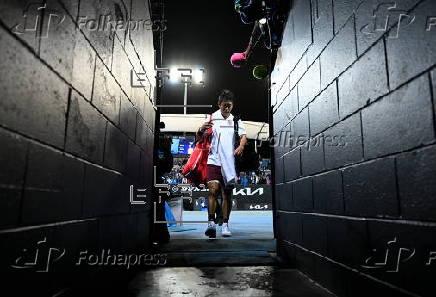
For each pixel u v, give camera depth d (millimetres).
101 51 1352
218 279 1843
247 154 3449
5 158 696
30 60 796
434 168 834
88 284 1235
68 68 1027
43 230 881
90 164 1246
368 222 1188
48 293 916
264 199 9938
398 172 998
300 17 2000
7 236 711
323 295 1518
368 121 1181
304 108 1921
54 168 944
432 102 838
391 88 1030
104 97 1398
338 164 1447
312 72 1779
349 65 1326
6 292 710
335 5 1466
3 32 682
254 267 2160
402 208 979
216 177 3377
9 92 705
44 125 875
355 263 1289
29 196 804
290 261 2191
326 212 1590
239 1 2555
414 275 922
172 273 2006
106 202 1446
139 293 1561
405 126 960
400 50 979
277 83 2607
